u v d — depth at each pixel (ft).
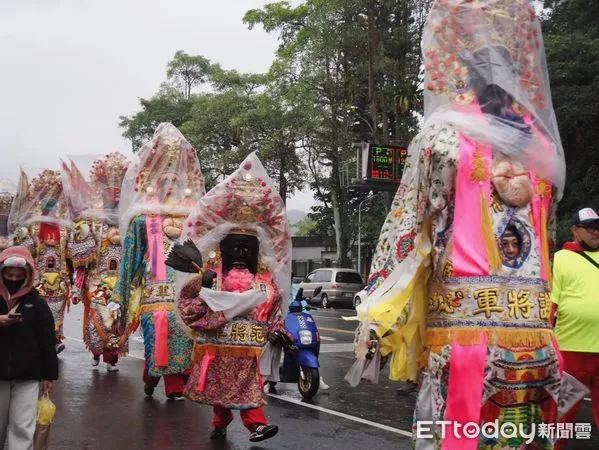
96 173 39.68
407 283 12.64
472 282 11.96
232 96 134.21
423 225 12.69
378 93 106.11
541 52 13.35
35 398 17.48
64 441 22.16
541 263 12.34
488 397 11.84
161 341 27.55
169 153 30.22
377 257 13.38
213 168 136.98
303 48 115.44
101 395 29.71
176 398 28.63
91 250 37.88
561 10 77.61
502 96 12.77
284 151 123.44
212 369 21.43
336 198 121.90
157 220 29.27
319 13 108.78
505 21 13.05
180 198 30.19
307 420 25.40
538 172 12.68
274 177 129.08
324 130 116.26
